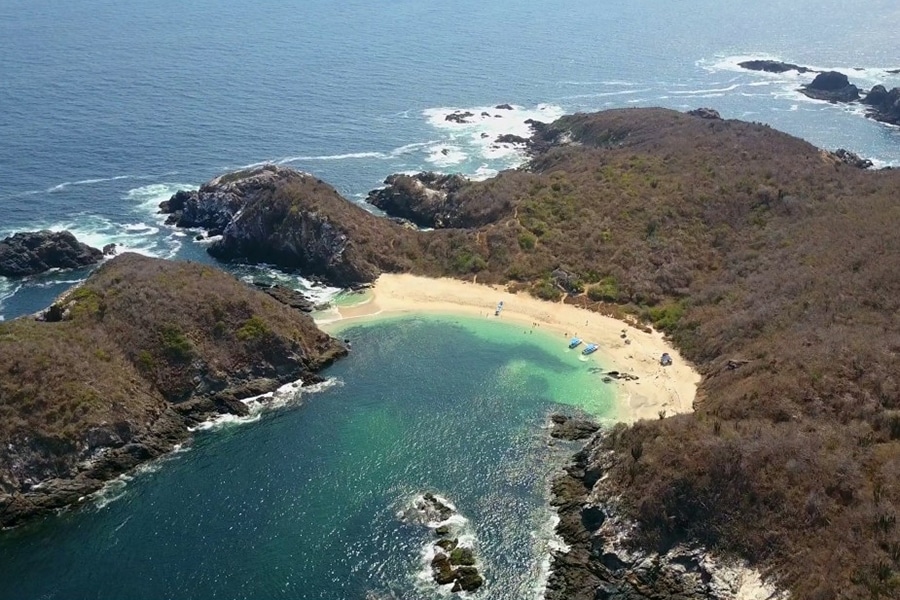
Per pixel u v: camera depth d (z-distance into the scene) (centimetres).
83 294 9162
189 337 8888
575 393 8988
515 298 11300
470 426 8381
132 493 7312
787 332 8850
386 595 6147
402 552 6594
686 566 6147
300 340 9569
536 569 6406
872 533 5581
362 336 10350
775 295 9838
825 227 11150
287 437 8188
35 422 7325
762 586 5756
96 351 8294
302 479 7519
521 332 10438
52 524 6912
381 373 9450
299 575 6356
